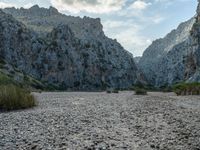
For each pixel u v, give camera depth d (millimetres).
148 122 22156
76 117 24562
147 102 42625
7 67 144250
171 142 15391
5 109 30234
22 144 14781
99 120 23047
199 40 163125
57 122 21797
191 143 15219
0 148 13953
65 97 58688
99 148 14109
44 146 14383
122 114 26984
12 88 33500
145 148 14203
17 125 20406
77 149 13883
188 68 169750
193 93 73625
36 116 24938
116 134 17516
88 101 44969
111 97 59625
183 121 22625
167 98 54938
